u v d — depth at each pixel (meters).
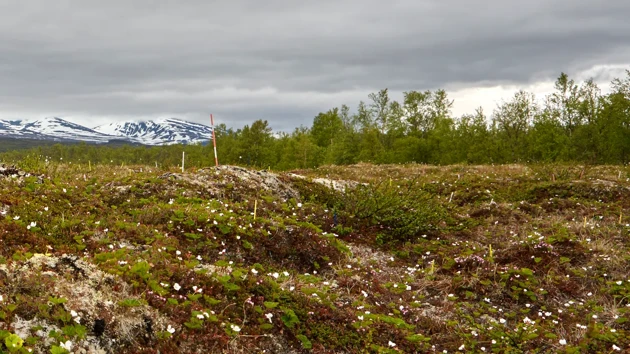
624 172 25.98
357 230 14.11
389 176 27.84
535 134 46.19
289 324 6.97
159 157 106.69
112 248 8.44
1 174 12.28
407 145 52.53
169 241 9.45
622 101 39.72
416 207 15.34
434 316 9.16
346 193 16.45
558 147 43.38
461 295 10.19
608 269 11.12
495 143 47.28
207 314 6.34
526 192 20.52
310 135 70.56
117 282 6.54
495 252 12.41
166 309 6.40
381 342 7.57
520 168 29.12
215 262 8.97
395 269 11.93
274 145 66.06
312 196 16.31
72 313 5.30
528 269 10.71
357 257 11.95
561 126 46.34
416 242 13.89
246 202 13.62
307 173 29.55
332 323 7.57
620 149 40.19
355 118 68.06
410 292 10.19
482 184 22.47
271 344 6.63
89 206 11.04
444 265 11.59
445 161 49.84
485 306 9.63
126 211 11.43
